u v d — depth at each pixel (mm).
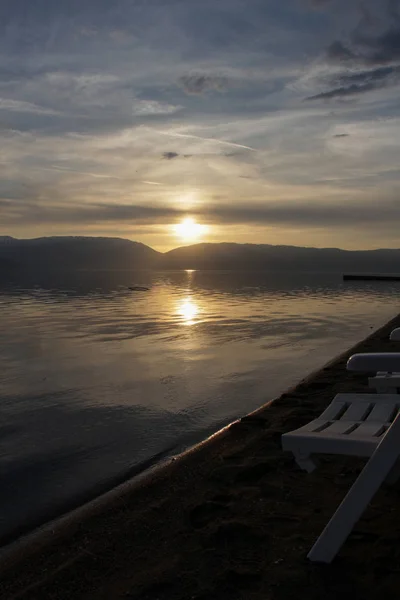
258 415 4910
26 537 2932
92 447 4543
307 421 4523
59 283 41312
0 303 20734
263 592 2129
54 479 3861
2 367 8062
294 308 17938
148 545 2605
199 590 2174
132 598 2148
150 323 13641
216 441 4297
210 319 14484
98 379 7188
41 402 6055
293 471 3469
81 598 2172
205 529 2719
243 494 3143
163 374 7469
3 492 3633
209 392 6426
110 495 3484
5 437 4840
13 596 2234
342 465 3535
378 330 11195
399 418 2195
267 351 9328
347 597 2062
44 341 10672
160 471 3660
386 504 2861
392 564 2256
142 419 5363
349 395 3197
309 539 2529
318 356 8789
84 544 2672
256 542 2539
